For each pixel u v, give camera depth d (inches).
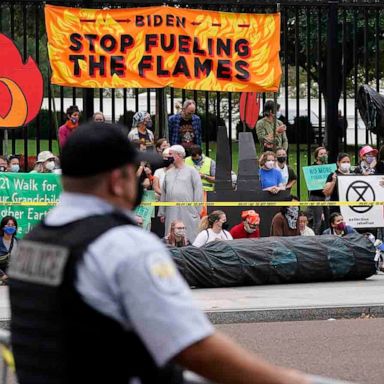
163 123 1024.9
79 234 186.5
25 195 863.7
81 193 195.0
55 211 196.1
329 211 944.3
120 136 196.4
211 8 986.7
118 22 934.4
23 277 189.5
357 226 908.6
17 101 909.2
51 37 927.0
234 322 647.8
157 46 937.5
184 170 877.8
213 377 181.0
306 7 963.3
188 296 184.2
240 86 948.6
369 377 476.4
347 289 754.2
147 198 870.4
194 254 762.2
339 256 792.3
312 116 1878.7
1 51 908.6
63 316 182.1
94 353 180.9
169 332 180.5
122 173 195.9
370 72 1590.8
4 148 997.8
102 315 181.6
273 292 737.6
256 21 948.6
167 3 944.3
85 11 928.9
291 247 786.2
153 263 183.2
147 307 181.2
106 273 182.5
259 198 901.2
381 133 985.5
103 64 933.2
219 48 945.5
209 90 946.7
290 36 1481.3
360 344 563.8
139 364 182.4
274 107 968.9
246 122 1031.6
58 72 928.9
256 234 855.1
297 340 580.1
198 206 879.1
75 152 194.1
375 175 917.2
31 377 184.4
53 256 185.8
